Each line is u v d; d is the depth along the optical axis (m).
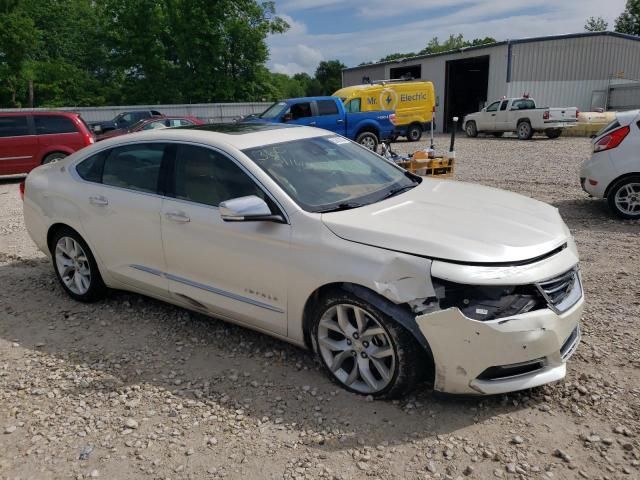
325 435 3.00
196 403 3.37
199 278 3.99
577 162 13.68
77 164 4.88
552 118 22.08
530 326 2.91
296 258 3.38
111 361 3.95
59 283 5.54
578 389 3.31
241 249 3.65
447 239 3.06
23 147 12.35
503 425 3.02
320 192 3.70
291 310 3.50
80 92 40.53
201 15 39.31
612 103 29.12
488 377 3.00
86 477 2.77
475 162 14.67
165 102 40.44
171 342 4.20
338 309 3.30
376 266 3.06
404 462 2.77
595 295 4.78
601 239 6.54
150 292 4.43
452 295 2.95
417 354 3.08
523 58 28.67
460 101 37.59
